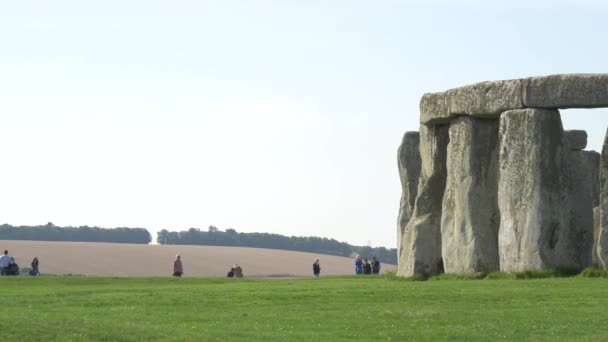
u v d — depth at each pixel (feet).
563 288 129.18
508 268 155.33
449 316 105.70
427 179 172.14
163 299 123.85
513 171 155.74
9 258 207.51
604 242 148.56
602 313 107.34
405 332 96.27
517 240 154.61
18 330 87.81
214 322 102.99
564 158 156.35
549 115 154.92
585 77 151.64
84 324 92.84
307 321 103.50
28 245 395.34
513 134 155.84
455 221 163.22
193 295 128.88
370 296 124.88
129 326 94.17
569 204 156.46
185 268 353.10
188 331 94.32
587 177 159.12
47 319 95.61
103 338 87.40
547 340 91.97
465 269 160.76
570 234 155.94
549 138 154.61
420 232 169.17
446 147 171.22
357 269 239.71
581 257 156.35
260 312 111.24
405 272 170.50
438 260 168.66
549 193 154.30
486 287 132.57
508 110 156.97
